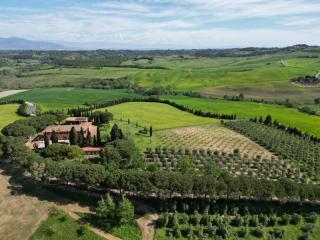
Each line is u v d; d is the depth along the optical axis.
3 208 106.62
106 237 93.06
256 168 138.88
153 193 111.19
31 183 120.00
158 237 94.06
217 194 104.62
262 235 96.00
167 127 194.38
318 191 106.69
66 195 110.88
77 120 191.88
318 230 98.56
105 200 102.81
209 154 151.50
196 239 93.19
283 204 107.69
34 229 96.38
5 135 159.88
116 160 123.56
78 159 132.38
